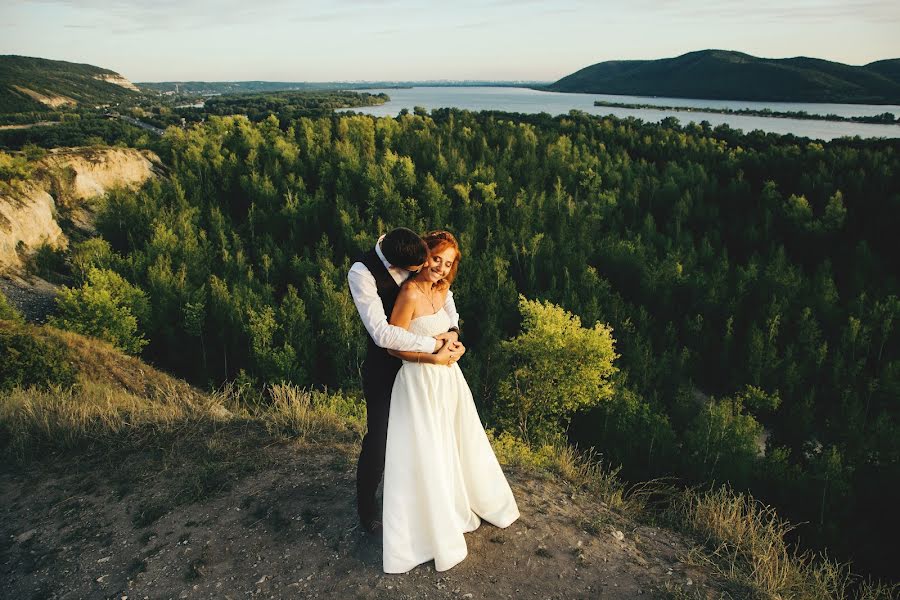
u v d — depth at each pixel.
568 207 72.56
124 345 32.19
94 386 10.55
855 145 92.44
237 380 35.59
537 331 23.14
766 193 73.44
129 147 77.38
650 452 27.98
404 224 67.56
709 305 50.91
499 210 73.75
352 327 39.44
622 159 91.38
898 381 38.91
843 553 21.89
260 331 37.56
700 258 61.62
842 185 73.31
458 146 95.69
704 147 94.19
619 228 73.38
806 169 80.75
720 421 27.97
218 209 63.06
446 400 2.96
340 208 66.75
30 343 11.48
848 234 67.06
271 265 53.03
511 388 24.11
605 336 22.44
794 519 24.45
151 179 65.19
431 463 2.84
